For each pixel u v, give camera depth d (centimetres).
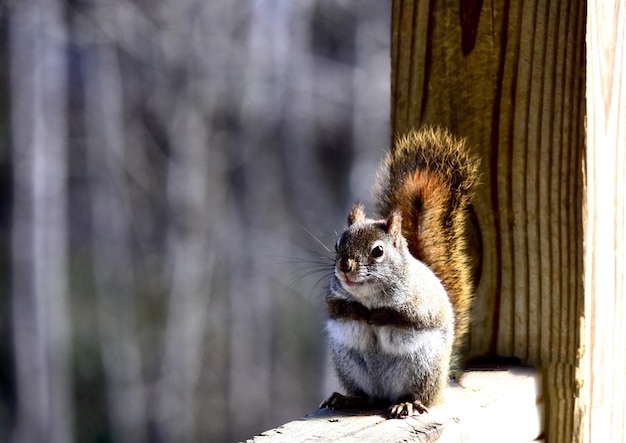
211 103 2027
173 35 1905
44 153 2008
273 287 2064
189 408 1980
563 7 379
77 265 2250
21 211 1995
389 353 376
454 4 409
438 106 417
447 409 350
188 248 2027
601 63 381
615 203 391
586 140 376
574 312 381
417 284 372
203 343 2039
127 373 2056
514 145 395
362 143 1928
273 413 2025
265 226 2075
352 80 1975
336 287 387
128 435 2014
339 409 368
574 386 382
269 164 2081
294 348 2044
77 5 1923
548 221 387
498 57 397
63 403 2030
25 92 1956
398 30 428
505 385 373
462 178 411
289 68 1967
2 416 1995
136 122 2127
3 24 2020
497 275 403
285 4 1941
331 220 2044
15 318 1991
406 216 421
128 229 2184
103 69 2058
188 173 2025
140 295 2170
